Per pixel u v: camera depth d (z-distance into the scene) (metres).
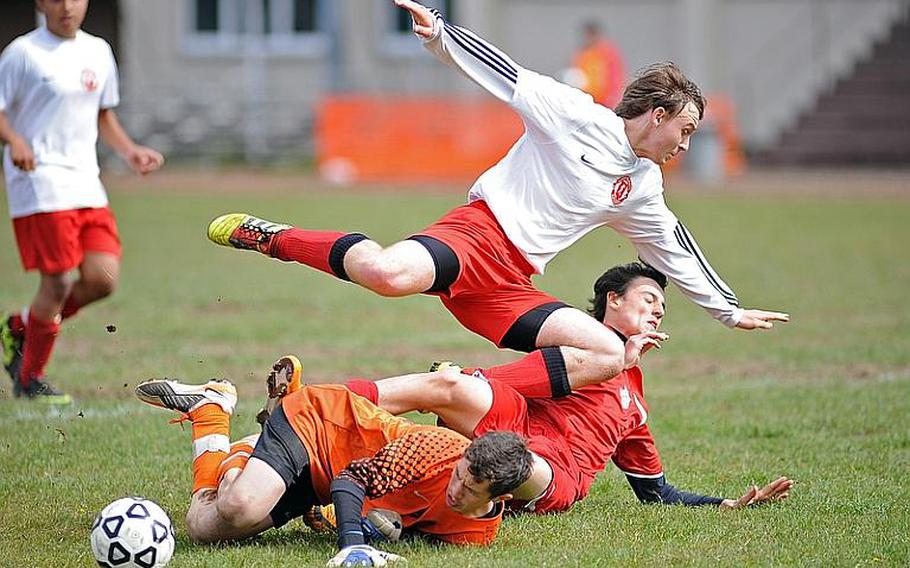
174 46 114.38
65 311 30.06
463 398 19.47
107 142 31.38
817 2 109.62
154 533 16.77
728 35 110.88
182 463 23.48
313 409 18.25
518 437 17.36
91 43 29.92
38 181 28.69
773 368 34.53
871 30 109.94
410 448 17.73
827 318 42.97
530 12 113.81
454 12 114.69
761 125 111.00
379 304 46.12
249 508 17.58
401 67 115.50
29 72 28.77
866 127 106.25
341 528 17.11
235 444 18.89
